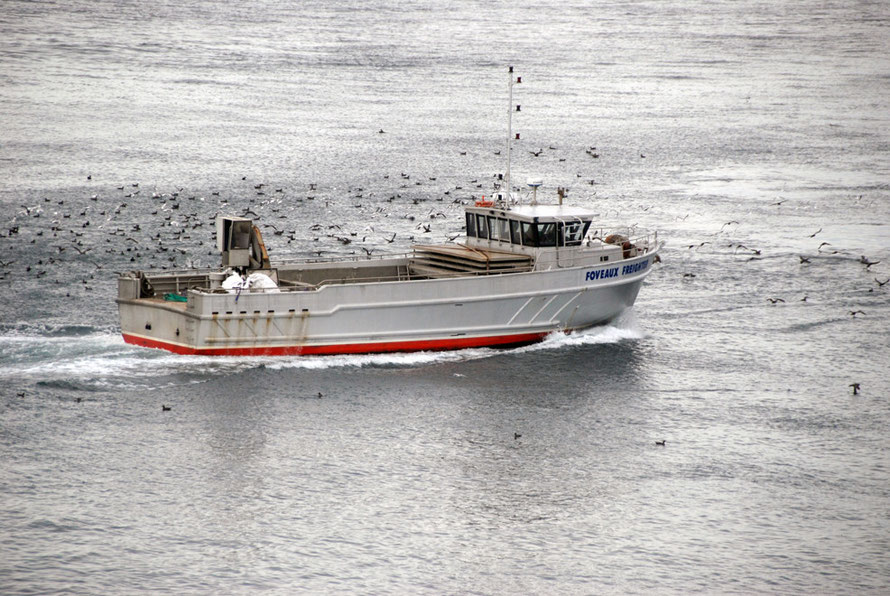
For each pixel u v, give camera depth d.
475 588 141.25
